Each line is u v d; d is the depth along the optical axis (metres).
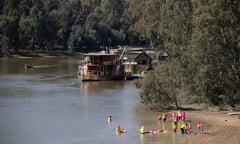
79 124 197.88
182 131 177.62
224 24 198.38
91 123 199.38
